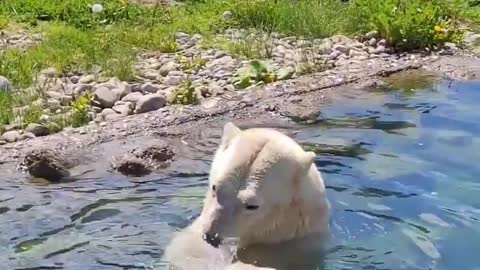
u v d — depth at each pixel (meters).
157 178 4.36
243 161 3.44
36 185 4.29
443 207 3.94
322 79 5.82
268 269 3.31
